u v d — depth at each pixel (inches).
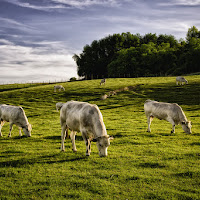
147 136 581.3
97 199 242.1
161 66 3868.1
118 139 548.4
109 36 4653.1
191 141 510.0
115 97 1592.0
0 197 247.3
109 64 3814.0
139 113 1068.5
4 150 456.1
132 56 3759.8
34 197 246.8
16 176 306.3
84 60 4335.6
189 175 300.2
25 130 600.7
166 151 424.2
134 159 374.3
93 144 510.0
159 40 4931.1
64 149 440.5
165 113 617.6
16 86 2797.7
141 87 1876.2
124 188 265.4
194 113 968.9
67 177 298.4
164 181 284.2
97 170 323.0
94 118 366.3
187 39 4495.6
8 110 605.9
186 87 1712.6
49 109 1326.3
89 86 2091.5
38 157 395.9
